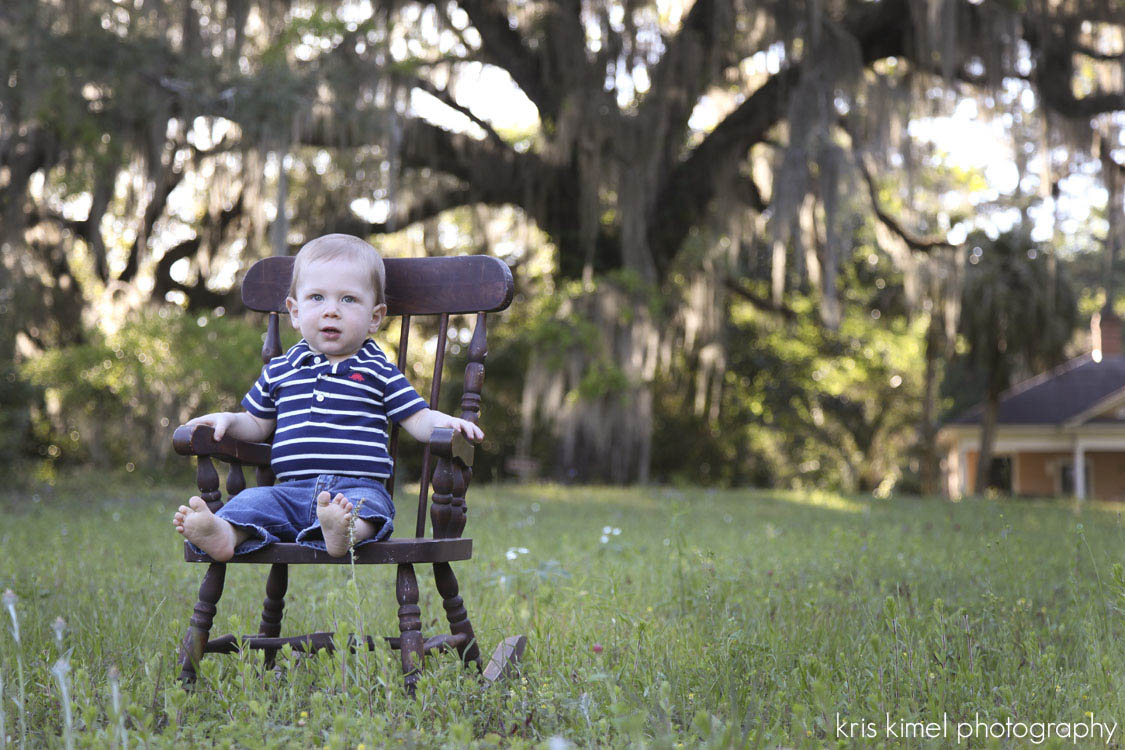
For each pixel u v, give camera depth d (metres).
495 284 2.79
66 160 15.64
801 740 1.97
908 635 2.67
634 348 17.38
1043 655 2.61
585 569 4.71
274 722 2.12
